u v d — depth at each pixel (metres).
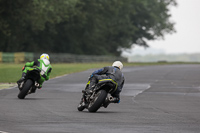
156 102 59.81
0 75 103.12
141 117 44.19
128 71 138.12
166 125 39.34
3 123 38.34
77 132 34.75
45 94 66.88
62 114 44.78
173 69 153.88
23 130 35.06
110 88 46.97
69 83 89.00
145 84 92.00
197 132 36.12
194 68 162.88
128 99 62.94
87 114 45.16
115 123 39.72
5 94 64.75
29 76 58.59
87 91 46.72
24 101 56.03
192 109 52.25
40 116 43.03
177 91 78.12
